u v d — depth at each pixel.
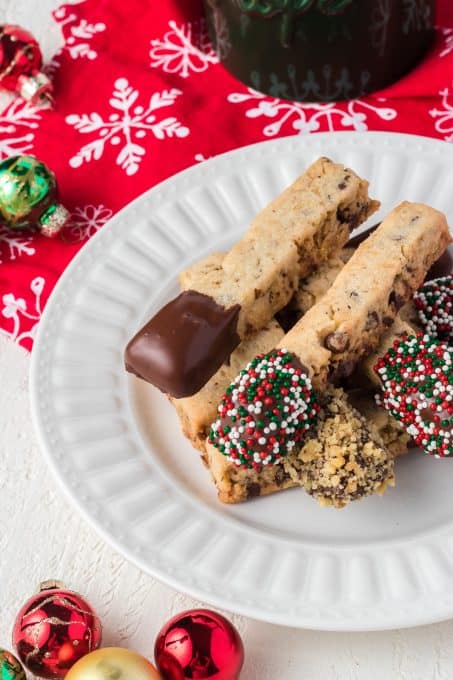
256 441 0.49
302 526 0.51
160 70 0.69
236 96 0.67
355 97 0.66
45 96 0.67
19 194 0.60
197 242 0.60
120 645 0.52
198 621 0.48
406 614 0.47
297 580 0.49
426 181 0.60
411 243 0.52
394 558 0.49
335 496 0.49
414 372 0.50
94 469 0.53
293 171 0.61
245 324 0.53
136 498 0.52
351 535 0.51
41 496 0.55
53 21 0.71
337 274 0.55
